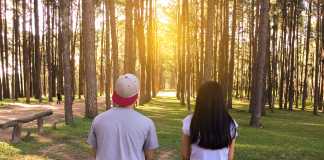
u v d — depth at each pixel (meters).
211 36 31.11
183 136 4.39
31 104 41.81
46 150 13.07
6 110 32.72
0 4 51.69
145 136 4.05
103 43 66.00
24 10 48.19
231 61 42.34
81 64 59.88
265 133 21.22
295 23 48.28
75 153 12.80
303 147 15.12
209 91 4.25
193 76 63.34
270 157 12.68
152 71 63.69
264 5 26.05
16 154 12.14
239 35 61.22
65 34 20.61
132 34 39.06
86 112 23.98
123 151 3.99
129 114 4.07
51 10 57.34
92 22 23.89
